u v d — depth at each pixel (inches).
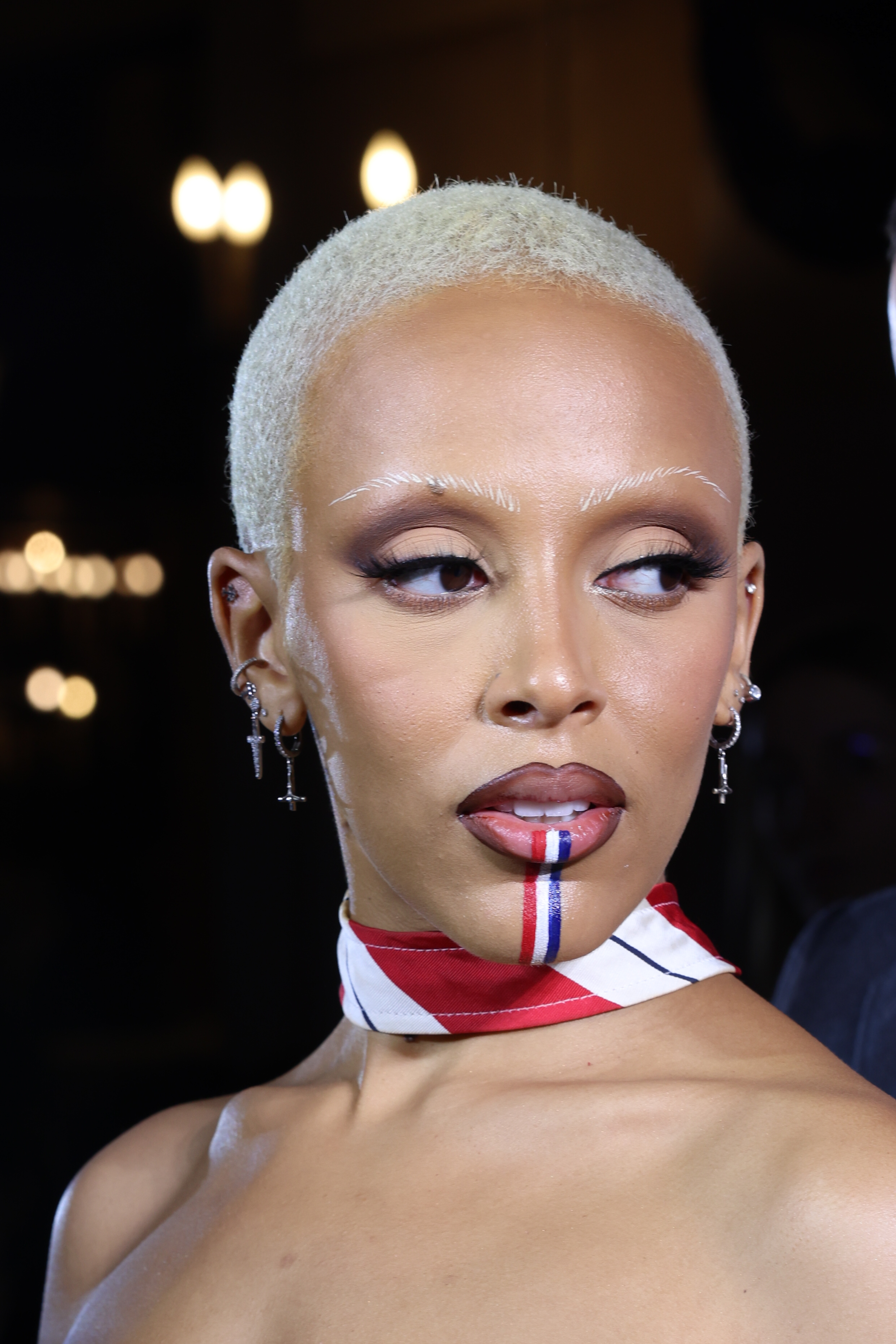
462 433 39.6
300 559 43.5
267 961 261.4
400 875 41.4
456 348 40.8
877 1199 34.0
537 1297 36.4
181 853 327.0
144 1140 56.1
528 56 237.5
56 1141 253.6
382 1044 46.4
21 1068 257.3
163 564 324.5
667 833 40.9
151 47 283.3
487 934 39.6
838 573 206.5
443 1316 37.1
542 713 38.6
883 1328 32.7
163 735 330.6
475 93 242.2
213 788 328.2
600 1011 42.9
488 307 41.4
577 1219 37.8
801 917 173.5
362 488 40.6
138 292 300.4
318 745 44.8
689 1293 35.1
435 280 42.4
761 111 206.2
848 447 207.0
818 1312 33.4
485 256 42.6
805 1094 37.8
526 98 238.1
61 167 299.1
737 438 44.3
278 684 48.3
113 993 312.2
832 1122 36.3
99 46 285.3
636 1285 35.7
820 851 134.6
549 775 38.8
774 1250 34.5
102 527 324.2
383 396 41.1
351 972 47.3
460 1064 44.2
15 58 287.9
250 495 47.1
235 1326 41.0
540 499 39.0
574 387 39.9
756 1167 36.4
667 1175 37.9
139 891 324.5
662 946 43.6
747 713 163.2
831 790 134.4
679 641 40.8
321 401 42.7
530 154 237.9
